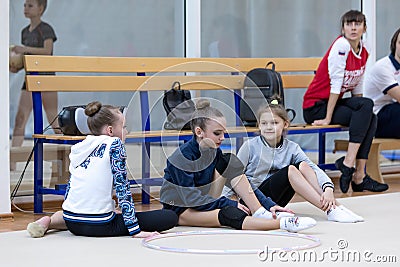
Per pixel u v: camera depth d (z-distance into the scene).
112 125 6.83
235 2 10.96
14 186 9.34
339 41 10.17
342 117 10.09
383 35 12.33
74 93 9.66
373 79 11.10
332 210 7.41
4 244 6.32
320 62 10.59
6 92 8.00
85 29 9.82
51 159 9.34
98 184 6.59
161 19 10.40
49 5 9.59
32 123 9.48
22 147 9.41
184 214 7.18
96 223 6.55
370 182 10.07
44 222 6.72
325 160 11.56
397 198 9.09
